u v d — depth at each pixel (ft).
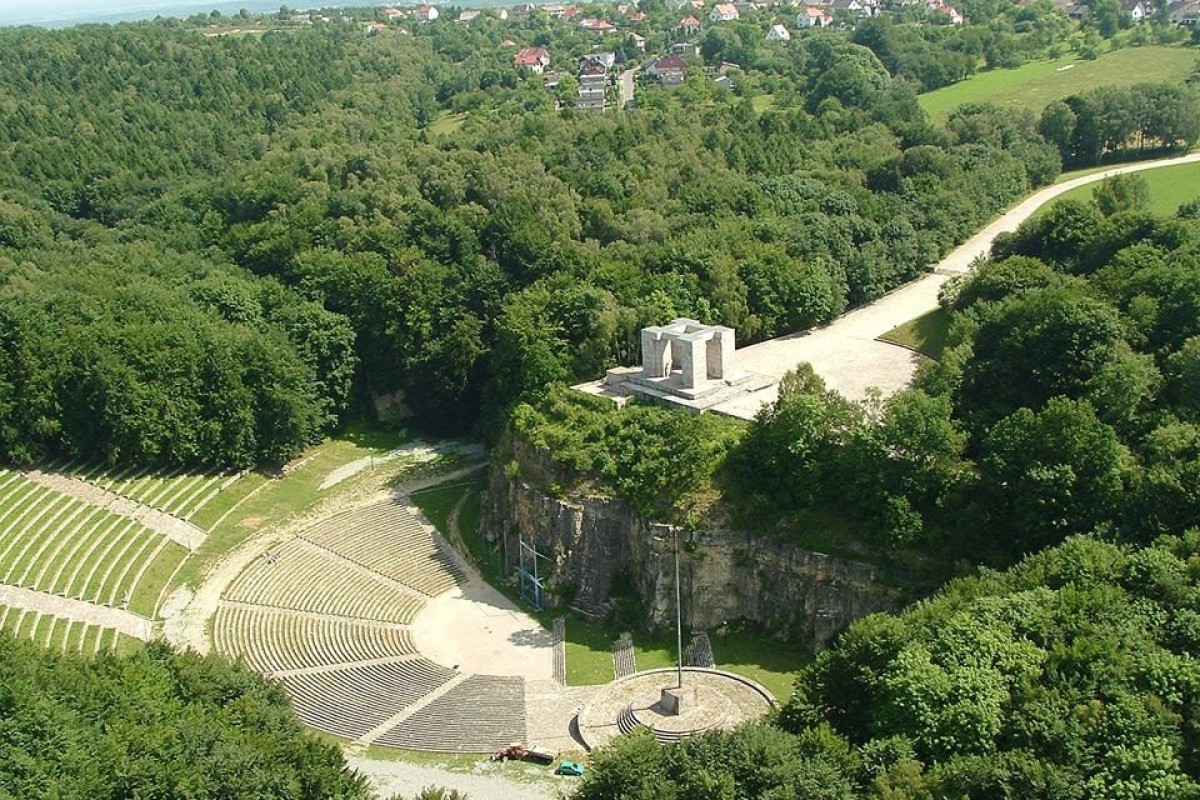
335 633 344.08
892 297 478.18
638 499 339.77
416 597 367.25
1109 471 276.00
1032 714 207.10
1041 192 566.77
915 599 295.48
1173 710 205.46
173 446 425.28
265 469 454.40
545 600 355.97
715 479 334.24
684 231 493.77
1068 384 311.47
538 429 376.07
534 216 514.27
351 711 299.58
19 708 224.94
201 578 374.63
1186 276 329.52
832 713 231.91
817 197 516.32
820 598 313.32
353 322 501.15
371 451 480.23
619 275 450.30
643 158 561.02
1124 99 579.89
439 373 481.05
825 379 386.52
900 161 547.49
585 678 312.71
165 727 229.45
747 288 441.27
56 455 425.28
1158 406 303.27
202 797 210.79
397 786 262.26
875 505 308.60
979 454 313.53
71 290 465.06
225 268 537.24
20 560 352.28
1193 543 245.65
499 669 320.70
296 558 388.57
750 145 565.12
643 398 380.99
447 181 554.05
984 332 341.41
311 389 475.31
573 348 426.51
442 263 518.78
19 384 415.44
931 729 208.95
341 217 547.49
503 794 256.73
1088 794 191.83
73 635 321.93
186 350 437.58
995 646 219.61
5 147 600.80
